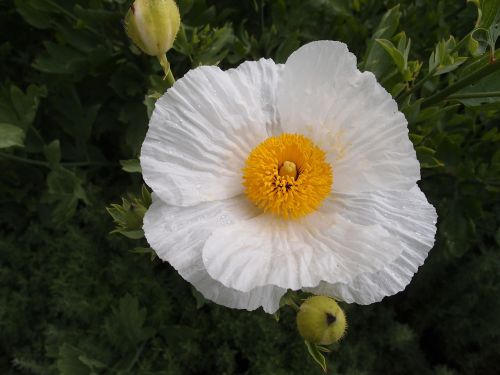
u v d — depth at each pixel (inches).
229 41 11.4
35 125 13.2
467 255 13.2
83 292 12.0
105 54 11.5
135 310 11.3
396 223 7.1
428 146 10.9
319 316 6.8
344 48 6.9
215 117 7.0
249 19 13.0
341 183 7.3
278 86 7.4
